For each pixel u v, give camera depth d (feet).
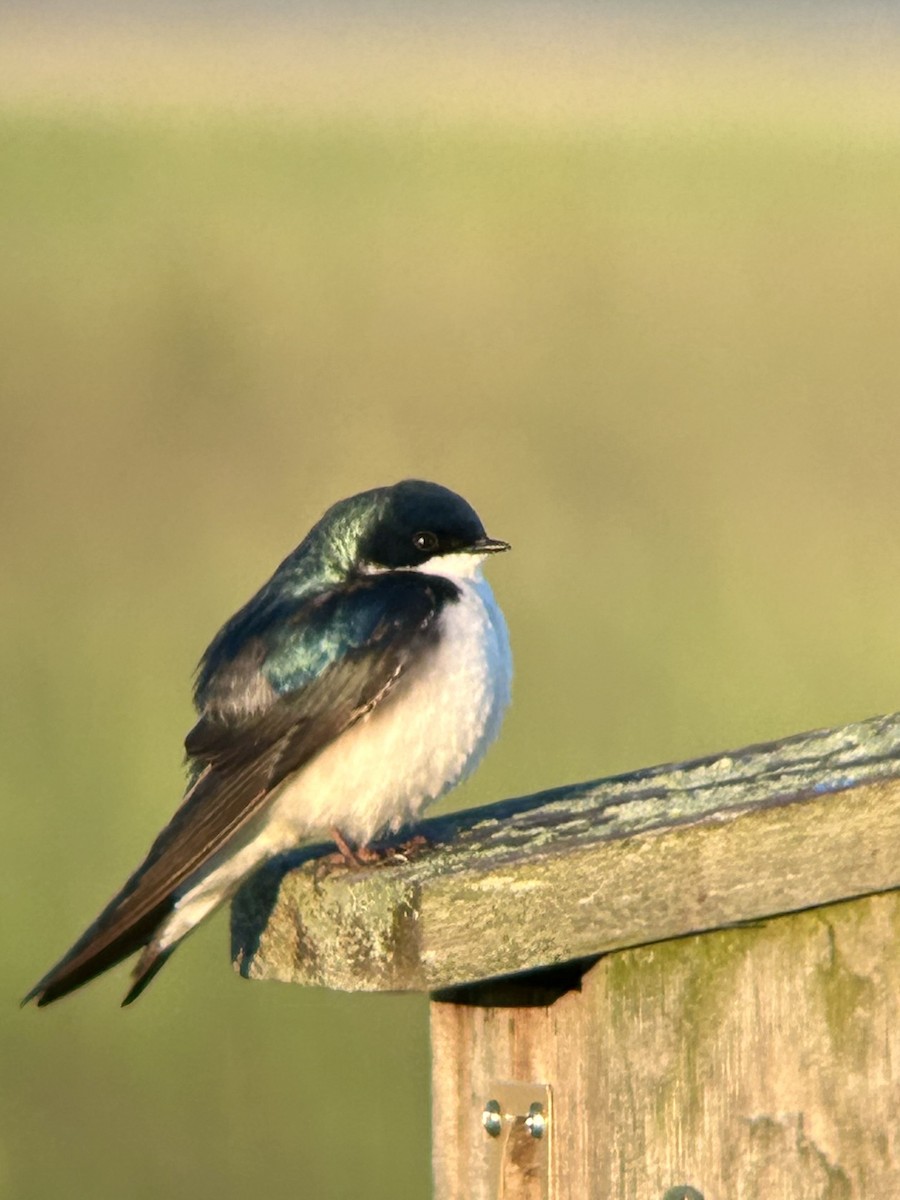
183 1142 33.45
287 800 22.57
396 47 176.04
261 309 72.79
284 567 24.26
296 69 151.84
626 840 19.17
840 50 176.55
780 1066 20.01
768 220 90.22
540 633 50.06
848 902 19.99
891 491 60.34
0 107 116.47
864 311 77.00
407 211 89.30
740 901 19.42
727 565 54.44
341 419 64.54
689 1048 19.90
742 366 71.46
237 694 23.02
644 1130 19.88
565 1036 19.97
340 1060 35.76
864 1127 20.11
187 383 66.74
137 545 55.72
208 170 98.32
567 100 134.21
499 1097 20.21
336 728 22.54
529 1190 20.18
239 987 38.06
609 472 61.26
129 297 72.38
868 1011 20.06
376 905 19.03
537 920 19.02
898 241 86.28
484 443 63.10
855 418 66.80
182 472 60.44
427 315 73.67
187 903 21.30
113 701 46.68
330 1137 33.65
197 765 23.07
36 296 72.64
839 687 47.85
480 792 43.42
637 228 86.94
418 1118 34.09
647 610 51.57
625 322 74.95
